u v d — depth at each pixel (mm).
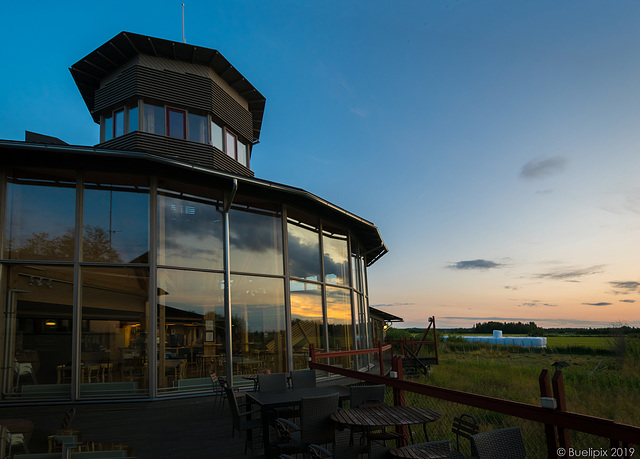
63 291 8539
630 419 8219
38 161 8797
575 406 9500
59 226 8766
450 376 15258
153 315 8703
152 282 8844
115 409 7680
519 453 3145
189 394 8758
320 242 12531
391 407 4461
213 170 9039
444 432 6613
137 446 5469
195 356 9102
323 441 4207
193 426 6520
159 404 8062
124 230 9016
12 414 7320
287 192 10797
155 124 12656
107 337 8539
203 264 9641
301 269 11625
